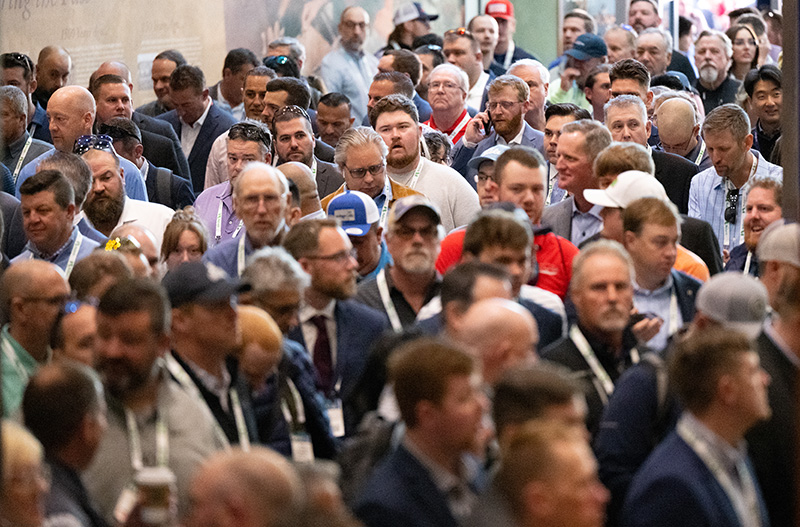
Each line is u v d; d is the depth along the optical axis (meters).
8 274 12.06
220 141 24.17
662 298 13.98
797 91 10.65
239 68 28.62
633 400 10.58
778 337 10.88
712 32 33.34
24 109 22.38
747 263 17.05
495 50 35.53
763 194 16.72
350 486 9.48
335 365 12.99
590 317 11.58
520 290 13.30
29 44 28.17
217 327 10.56
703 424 9.46
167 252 15.92
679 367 9.53
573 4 38.59
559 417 8.87
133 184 20.73
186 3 31.05
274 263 12.01
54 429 8.91
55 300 12.05
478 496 8.52
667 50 33.62
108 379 9.76
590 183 17.27
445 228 19.66
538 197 15.77
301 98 23.95
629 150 16.16
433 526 8.72
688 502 9.15
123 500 8.99
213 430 10.19
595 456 10.70
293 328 13.06
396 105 19.66
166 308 9.91
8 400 11.66
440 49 30.39
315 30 33.31
